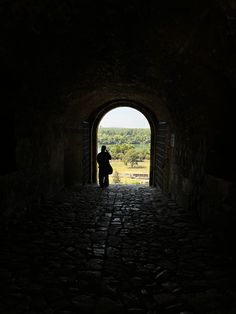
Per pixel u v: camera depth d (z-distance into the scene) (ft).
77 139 32.32
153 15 11.03
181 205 22.72
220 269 11.49
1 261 11.96
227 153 17.02
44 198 23.09
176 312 8.63
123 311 8.71
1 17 10.41
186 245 14.16
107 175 33.14
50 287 9.98
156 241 14.75
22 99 16.87
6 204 15.70
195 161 19.25
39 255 12.69
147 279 10.70
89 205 23.00
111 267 11.67
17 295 9.40
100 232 16.10
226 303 8.98
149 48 14.35
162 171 31.55
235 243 12.50
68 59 15.60
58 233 15.78
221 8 8.80
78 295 9.53
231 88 14.57
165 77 17.81
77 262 12.05
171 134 26.81
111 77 21.24
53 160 25.44
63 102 23.34
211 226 15.88
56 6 10.36
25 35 11.96
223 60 11.78
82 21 11.63
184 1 9.52
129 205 23.30
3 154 17.07
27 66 14.47
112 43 14.10
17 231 15.90
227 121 16.70
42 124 21.84
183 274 11.05
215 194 15.31
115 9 10.78
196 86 15.99
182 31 11.51
